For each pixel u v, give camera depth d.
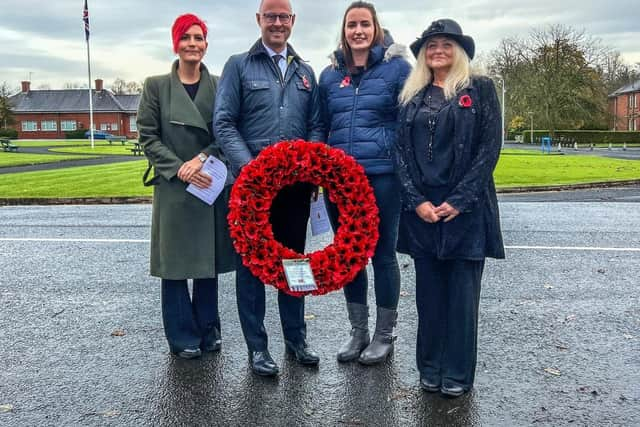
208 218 4.18
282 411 3.42
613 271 6.57
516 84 59.59
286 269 3.72
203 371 4.00
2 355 4.29
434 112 3.48
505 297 5.60
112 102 85.00
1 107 78.12
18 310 5.33
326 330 4.80
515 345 4.41
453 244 3.48
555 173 21.09
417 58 3.62
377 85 4.03
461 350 3.57
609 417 3.33
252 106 3.97
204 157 4.10
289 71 4.03
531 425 3.25
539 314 5.11
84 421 3.31
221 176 4.06
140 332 4.77
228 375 3.93
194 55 4.11
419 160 3.54
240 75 3.96
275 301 5.63
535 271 6.58
